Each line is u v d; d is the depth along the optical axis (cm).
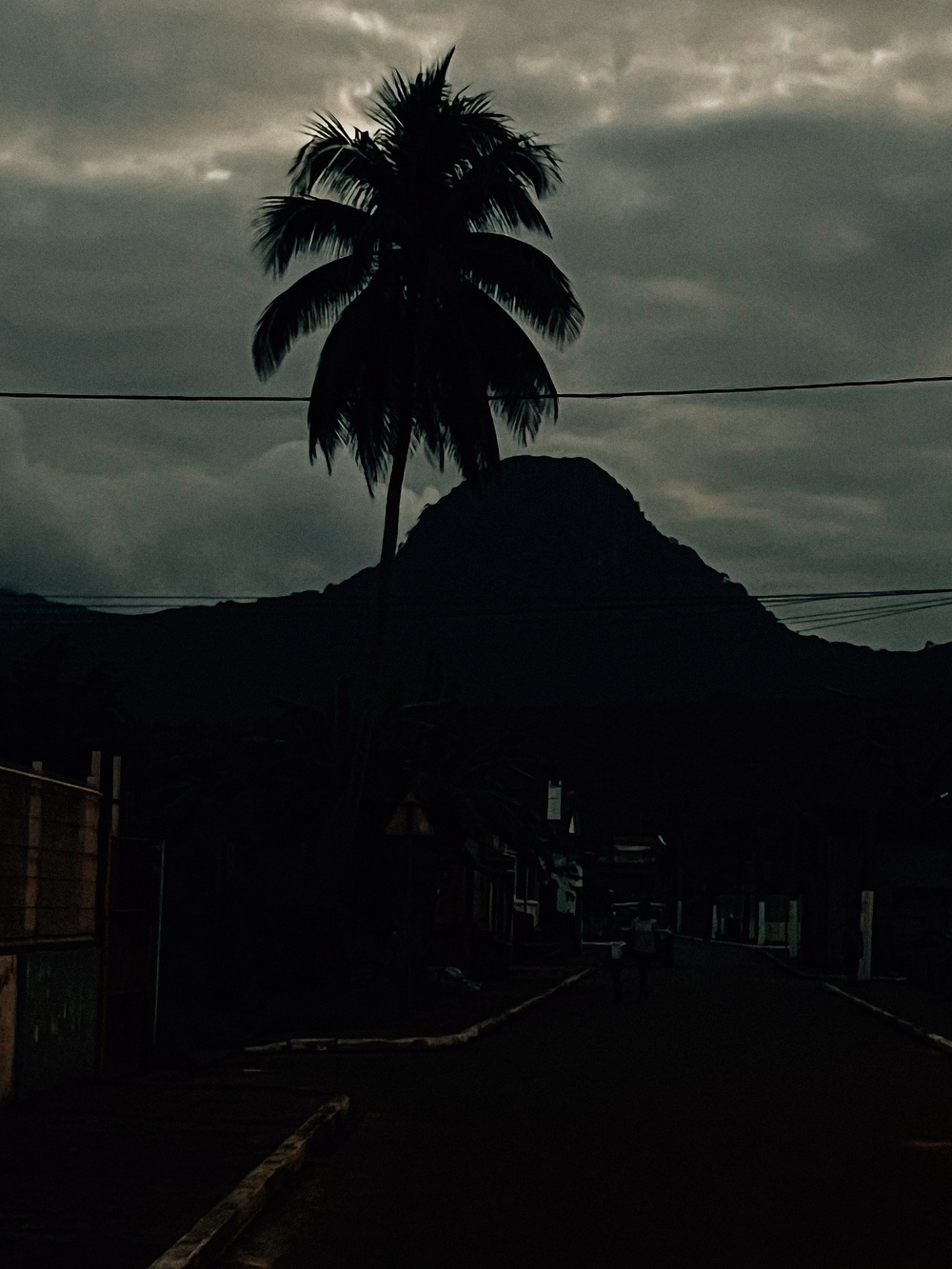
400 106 3058
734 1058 1806
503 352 3069
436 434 3119
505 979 3678
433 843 3278
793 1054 1877
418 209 3042
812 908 5312
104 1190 813
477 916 4125
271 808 3133
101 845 1356
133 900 1456
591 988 3566
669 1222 817
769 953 6925
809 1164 1009
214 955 2428
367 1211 841
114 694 4066
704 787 16650
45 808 1205
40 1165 881
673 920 11769
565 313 3038
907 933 4891
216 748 3531
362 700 3098
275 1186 880
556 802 7131
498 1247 756
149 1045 1495
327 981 2564
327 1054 1781
